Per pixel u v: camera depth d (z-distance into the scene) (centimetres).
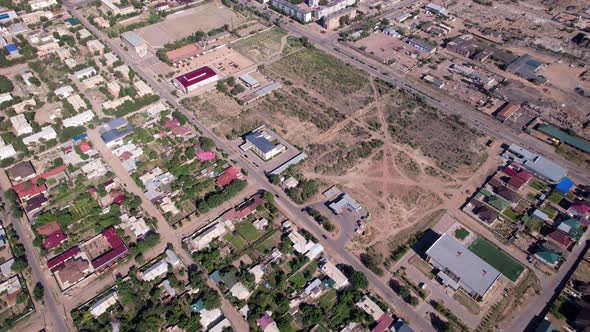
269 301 10350
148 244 11431
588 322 9600
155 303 10212
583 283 10650
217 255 11231
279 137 15250
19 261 10906
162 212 12512
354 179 13675
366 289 10556
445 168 14088
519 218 12338
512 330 9819
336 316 10031
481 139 15288
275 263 11100
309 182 13200
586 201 12731
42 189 13062
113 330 9719
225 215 12238
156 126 15625
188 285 10669
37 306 10269
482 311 10150
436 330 9788
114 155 14462
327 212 12575
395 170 14025
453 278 10644
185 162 14150
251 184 13450
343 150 14788
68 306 10250
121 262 11200
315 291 10425
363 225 12044
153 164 14088
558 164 14275
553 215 12412
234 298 10281
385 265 11138
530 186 13412
